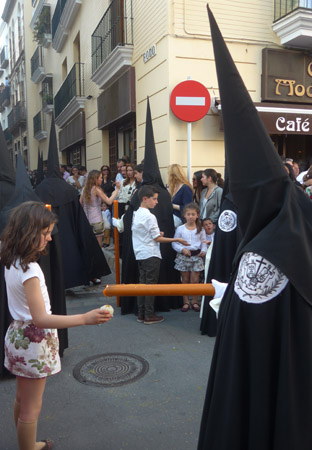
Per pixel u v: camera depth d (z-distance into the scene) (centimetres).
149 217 479
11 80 3256
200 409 304
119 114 940
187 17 700
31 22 2275
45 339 229
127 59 863
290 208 154
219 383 168
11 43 3180
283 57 757
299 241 150
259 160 156
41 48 2173
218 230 421
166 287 191
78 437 272
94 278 648
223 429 164
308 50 775
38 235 215
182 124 715
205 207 569
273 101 761
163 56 713
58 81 1841
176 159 716
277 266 149
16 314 229
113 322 491
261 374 155
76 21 1430
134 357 392
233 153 160
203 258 536
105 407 307
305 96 785
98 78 1054
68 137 1677
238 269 166
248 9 733
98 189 709
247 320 159
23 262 214
